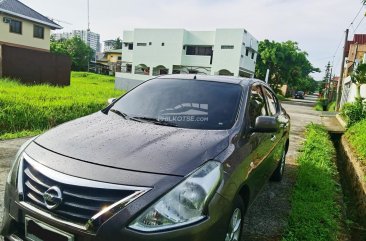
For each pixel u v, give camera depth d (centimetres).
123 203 191
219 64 3438
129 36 4122
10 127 777
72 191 199
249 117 324
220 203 218
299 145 841
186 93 346
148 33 3756
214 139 262
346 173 744
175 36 3616
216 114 310
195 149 237
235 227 263
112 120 302
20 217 217
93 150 226
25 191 219
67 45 6084
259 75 4469
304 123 1385
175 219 195
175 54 3641
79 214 195
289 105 2950
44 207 205
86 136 251
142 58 3828
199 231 200
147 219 190
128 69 4169
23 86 1336
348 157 819
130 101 352
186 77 383
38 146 242
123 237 187
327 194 460
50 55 1703
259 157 327
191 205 201
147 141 245
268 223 368
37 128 805
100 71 6209
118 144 236
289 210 408
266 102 417
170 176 204
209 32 3519
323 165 616
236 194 245
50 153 227
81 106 1012
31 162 224
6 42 2653
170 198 196
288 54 4338
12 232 225
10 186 232
